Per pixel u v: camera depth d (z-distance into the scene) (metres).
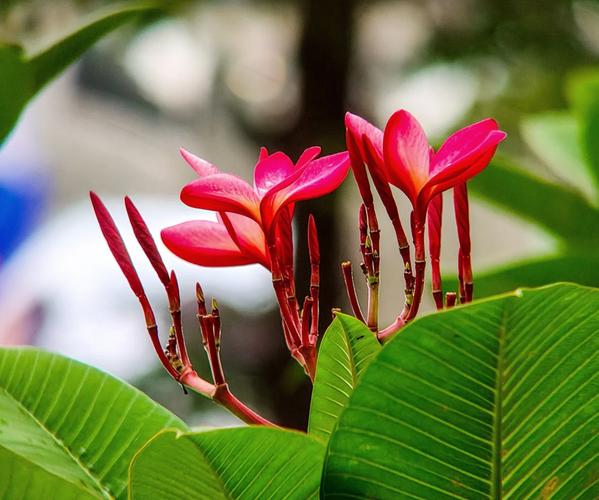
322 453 0.83
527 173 1.23
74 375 0.96
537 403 0.81
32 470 0.86
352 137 0.87
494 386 0.81
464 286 0.88
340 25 2.49
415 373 0.80
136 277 0.88
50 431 0.94
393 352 0.80
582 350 0.80
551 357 0.80
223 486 0.84
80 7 2.31
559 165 1.41
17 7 2.30
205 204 0.87
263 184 0.88
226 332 2.57
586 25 2.66
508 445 0.82
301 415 2.39
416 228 0.87
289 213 0.88
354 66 2.56
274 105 2.77
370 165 0.87
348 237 2.35
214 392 0.87
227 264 0.90
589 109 1.19
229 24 2.83
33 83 1.05
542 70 2.66
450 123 2.75
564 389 0.81
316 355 0.88
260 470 0.83
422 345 0.80
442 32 2.67
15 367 0.96
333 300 2.22
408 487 0.83
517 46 2.63
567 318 0.79
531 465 0.83
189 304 2.65
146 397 0.96
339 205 2.21
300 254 2.23
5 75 1.04
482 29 2.62
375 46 2.80
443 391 0.81
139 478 0.84
